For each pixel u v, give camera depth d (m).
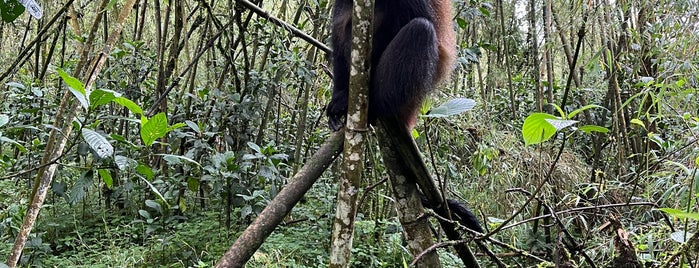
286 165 6.76
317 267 5.81
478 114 6.77
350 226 2.51
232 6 6.09
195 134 6.51
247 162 6.30
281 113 8.79
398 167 3.32
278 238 6.32
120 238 6.48
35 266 5.85
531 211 5.56
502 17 8.23
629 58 6.14
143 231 6.72
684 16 4.42
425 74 3.33
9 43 11.31
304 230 6.79
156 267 5.98
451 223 3.29
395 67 3.24
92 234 7.01
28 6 2.03
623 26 5.39
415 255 3.33
